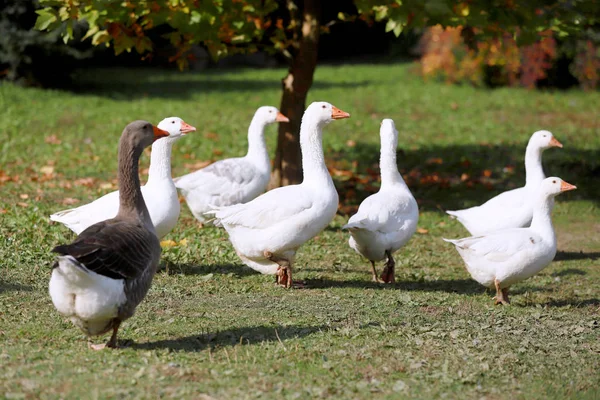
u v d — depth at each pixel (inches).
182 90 1336.1
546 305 404.8
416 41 2018.9
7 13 1136.2
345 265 478.9
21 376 253.8
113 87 1323.8
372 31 2117.4
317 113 405.4
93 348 287.1
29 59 1145.4
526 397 263.7
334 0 1641.2
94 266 257.8
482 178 799.1
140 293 278.4
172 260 436.8
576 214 666.8
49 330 309.9
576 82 1456.7
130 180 295.4
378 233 425.4
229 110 1130.0
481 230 499.5
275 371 273.0
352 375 273.9
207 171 519.5
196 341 303.9
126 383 251.0
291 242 400.2
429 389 263.9
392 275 437.7
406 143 960.3
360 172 803.4
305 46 623.2
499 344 321.4
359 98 1305.4
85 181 671.1
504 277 397.7
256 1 562.3
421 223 626.8
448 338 326.3
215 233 516.7
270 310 357.4
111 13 507.2
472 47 600.4
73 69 1247.5
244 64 1820.9
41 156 788.6
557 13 579.5
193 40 568.7
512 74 1441.9
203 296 379.9
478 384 272.4
